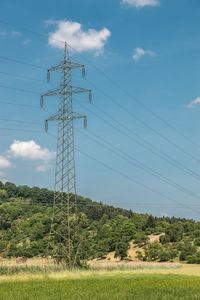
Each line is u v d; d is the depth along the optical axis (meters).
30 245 135.38
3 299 21.38
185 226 170.25
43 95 61.84
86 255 132.25
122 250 134.62
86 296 22.45
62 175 59.00
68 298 21.72
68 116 60.53
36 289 26.77
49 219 189.50
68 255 55.38
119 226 188.00
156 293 23.83
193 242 143.62
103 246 148.25
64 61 63.19
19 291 24.55
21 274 42.16
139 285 29.80
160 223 198.62
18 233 180.12
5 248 138.62
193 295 22.39
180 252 127.31
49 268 48.81
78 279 37.72
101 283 31.86
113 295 22.88
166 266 77.56
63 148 59.22
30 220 197.88
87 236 173.62
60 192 59.19
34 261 52.53
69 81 62.28
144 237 160.50
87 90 60.84
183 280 35.25
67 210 59.03
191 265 91.19
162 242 149.62
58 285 30.12
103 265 64.06
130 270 61.34
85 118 60.31
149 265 73.81
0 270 44.72
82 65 62.16
